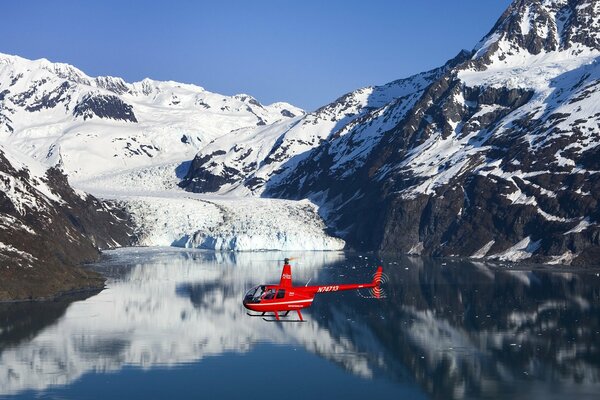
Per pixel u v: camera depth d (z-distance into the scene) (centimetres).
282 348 12444
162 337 13038
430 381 10706
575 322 13975
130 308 15512
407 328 13800
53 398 9881
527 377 10819
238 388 10400
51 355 11800
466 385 10544
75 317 14450
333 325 14100
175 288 18288
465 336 13138
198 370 11169
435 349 12325
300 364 11519
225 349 12338
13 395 9969
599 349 12131
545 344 12481
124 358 11712
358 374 11056
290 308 10625
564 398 9962
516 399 9956
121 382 10556
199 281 19538
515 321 14175
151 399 9912
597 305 15500
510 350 12169
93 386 10369
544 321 14112
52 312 14888
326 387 10475
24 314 14650
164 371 11106
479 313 14975
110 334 13175
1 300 15812
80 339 12788
